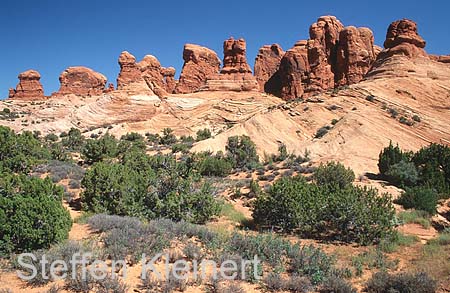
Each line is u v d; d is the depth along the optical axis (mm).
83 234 11406
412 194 18938
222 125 72625
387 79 58125
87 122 77812
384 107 49906
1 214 9617
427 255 11062
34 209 10023
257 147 45938
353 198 13781
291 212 14625
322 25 86375
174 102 81500
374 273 9641
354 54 81312
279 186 15609
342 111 51656
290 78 84438
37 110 84812
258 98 81062
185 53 108812
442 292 8172
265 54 104312
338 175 21875
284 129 50188
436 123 46688
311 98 56219
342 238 13445
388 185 24875
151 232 11133
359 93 54125
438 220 17250
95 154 34219
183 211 15211
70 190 19875
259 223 15578
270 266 9625
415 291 8094
